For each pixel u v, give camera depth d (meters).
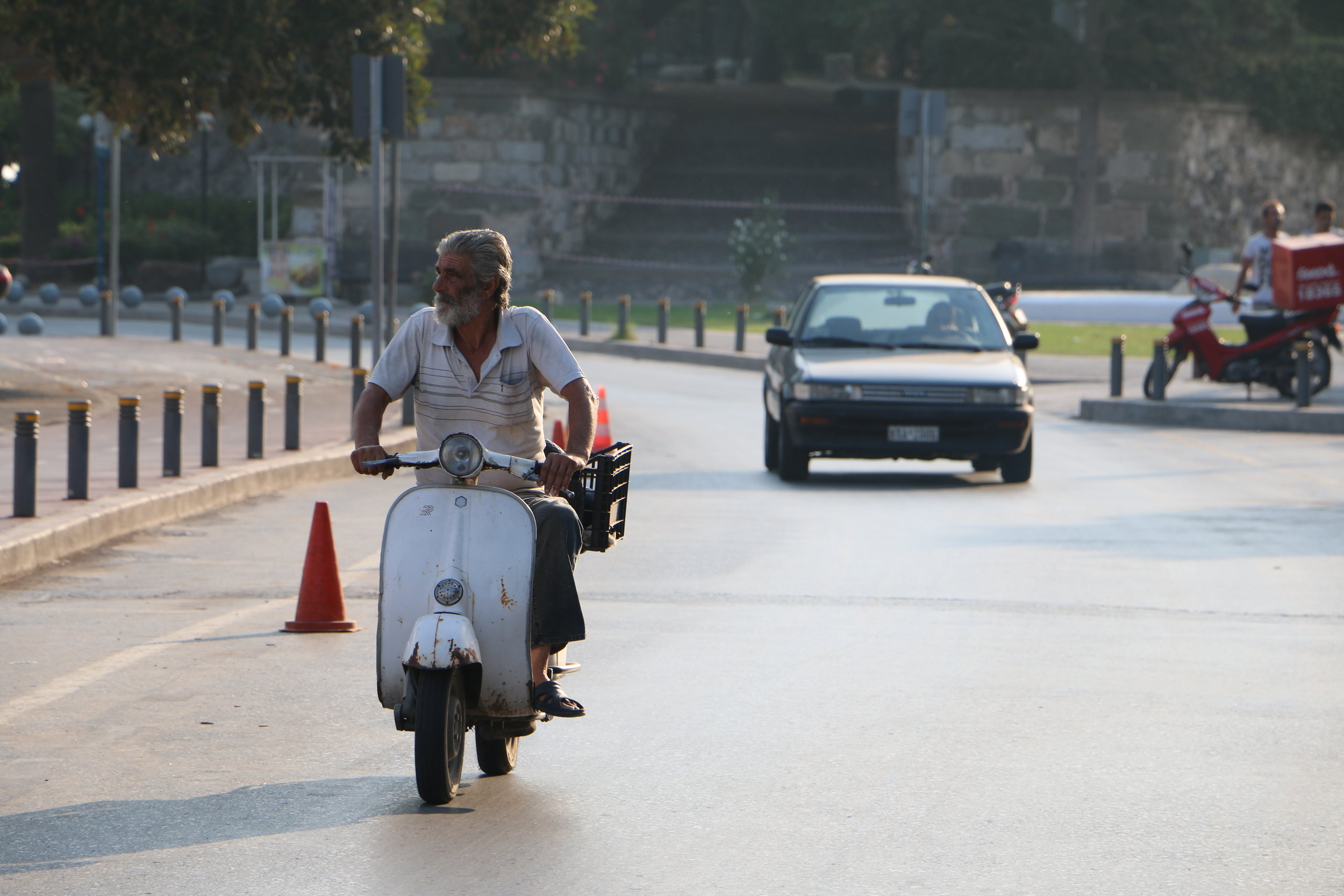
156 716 11.52
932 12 69.25
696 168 85.12
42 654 13.54
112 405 32.12
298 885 8.04
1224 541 19.83
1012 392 25.00
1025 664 13.27
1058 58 69.00
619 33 79.19
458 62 72.94
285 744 10.76
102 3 32.16
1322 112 77.62
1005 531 20.77
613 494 9.92
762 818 9.17
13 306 65.06
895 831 8.93
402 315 62.84
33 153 73.62
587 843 8.72
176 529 20.45
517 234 72.25
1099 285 70.50
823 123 93.31
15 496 18.77
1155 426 34.56
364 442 9.33
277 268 66.31
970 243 74.75
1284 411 33.31
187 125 36.53
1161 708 11.77
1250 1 67.75
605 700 12.02
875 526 21.17
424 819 9.13
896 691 12.30
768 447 27.42
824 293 27.77
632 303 70.31
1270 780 9.95
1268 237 36.00
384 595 9.24
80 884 8.06
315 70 37.06
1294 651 13.77
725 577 17.41
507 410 9.55
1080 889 8.02
